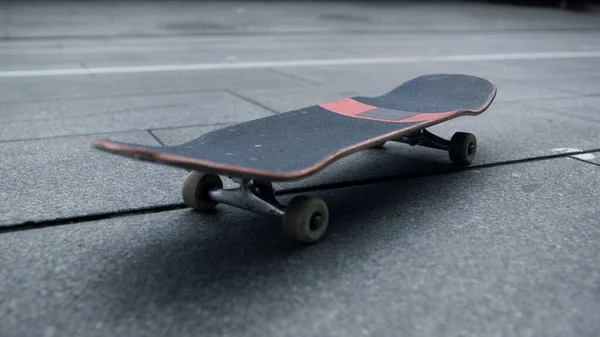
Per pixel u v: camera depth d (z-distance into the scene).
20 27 3.34
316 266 0.63
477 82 1.05
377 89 1.76
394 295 0.57
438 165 0.99
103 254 0.66
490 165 0.99
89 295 0.57
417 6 6.18
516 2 6.98
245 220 0.75
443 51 2.80
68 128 1.23
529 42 3.29
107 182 0.89
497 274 0.61
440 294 0.58
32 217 0.75
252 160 0.63
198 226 0.73
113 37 3.07
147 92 1.67
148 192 0.85
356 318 0.54
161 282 0.60
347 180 0.90
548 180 0.91
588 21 4.76
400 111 0.89
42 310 0.55
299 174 0.60
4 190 0.85
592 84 1.92
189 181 0.76
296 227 0.66
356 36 3.47
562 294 0.58
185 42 2.97
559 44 3.20
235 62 2.33
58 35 3.04
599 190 0.87
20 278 0.60
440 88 1.04
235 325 0.52
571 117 1.39
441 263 0.64
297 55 2.58
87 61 2.26
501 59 2.54
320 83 1.86
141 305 0.56
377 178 0.92
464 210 0.78
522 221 0.75
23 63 2.15
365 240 0.69
